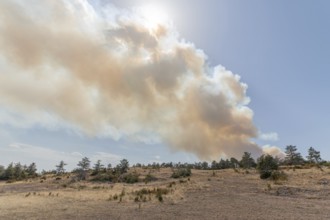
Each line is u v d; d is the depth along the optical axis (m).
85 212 17.17
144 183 44.69
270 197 22.88
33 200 24.44
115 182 48.84
